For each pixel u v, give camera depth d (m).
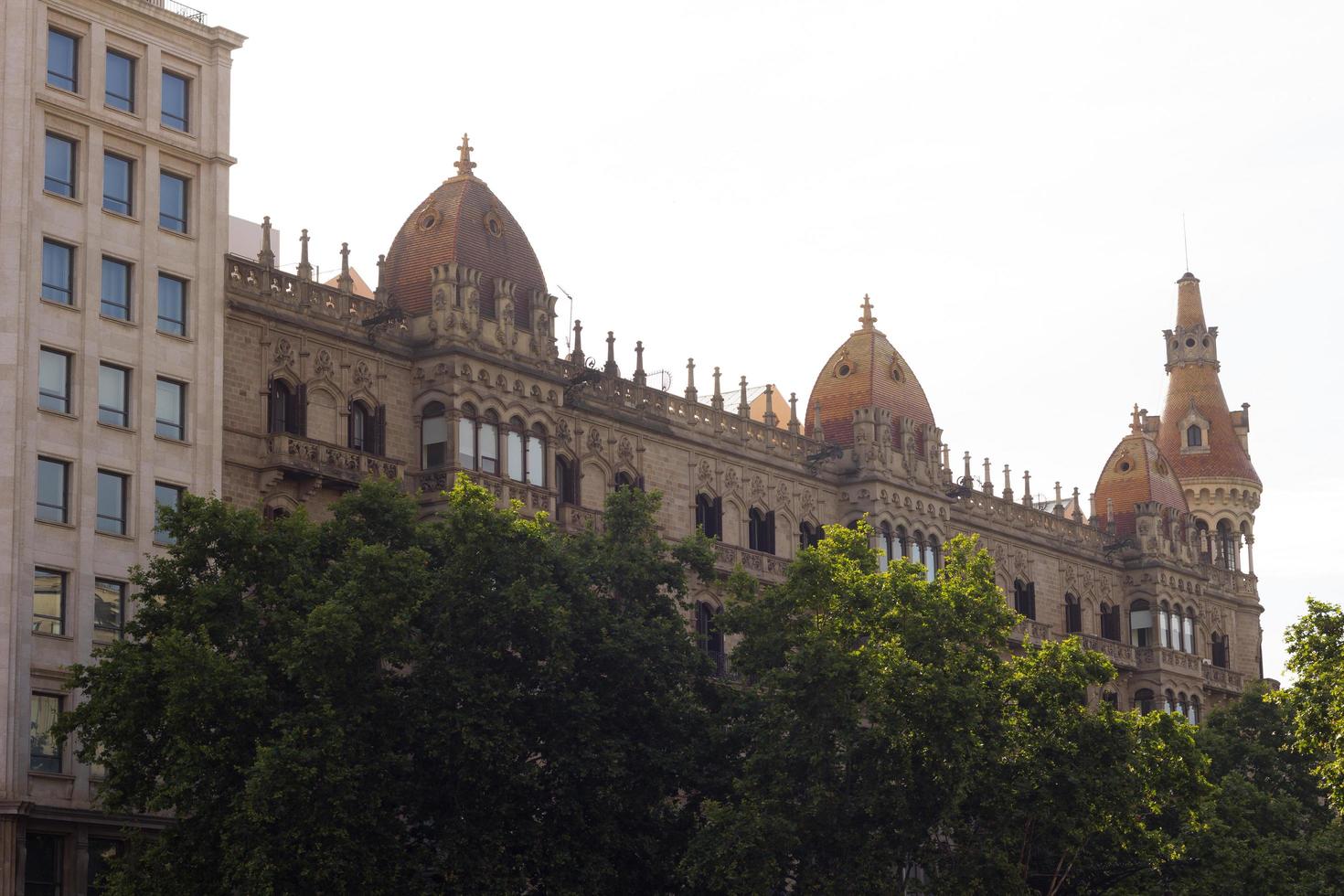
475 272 100.06
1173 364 168.12
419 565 75.62
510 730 76.75
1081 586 143.25
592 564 84.12
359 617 73.31
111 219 87.69
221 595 74.19
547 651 79.31
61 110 86.56
